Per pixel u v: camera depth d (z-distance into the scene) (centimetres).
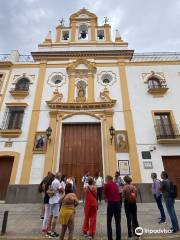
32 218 877
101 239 621
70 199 591
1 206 1166
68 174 1421
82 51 1950
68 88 1758
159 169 1392
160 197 805
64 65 1895
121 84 1759
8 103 1656
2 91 1739
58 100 1667
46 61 1931
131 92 1716
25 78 1822
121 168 1399
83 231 639
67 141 1546
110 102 1628
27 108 1650
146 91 1717
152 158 1429
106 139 1506
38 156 1450
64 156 1489
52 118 1593
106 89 1720
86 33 2270
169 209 691
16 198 1310
